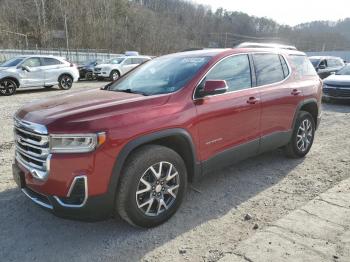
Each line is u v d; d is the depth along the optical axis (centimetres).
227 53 429
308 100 537
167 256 300
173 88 376
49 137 298
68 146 296
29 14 6194
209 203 399
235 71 430
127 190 317
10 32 5119
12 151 591
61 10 6431
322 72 1748
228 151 412
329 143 650
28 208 385
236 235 331
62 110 326
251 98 435
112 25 6769
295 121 521
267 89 464
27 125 319
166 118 340
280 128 491
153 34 7175
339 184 440
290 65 525
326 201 388
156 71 435
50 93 1512
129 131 312
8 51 3025
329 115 966
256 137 451
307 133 556
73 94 403
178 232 338
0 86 1409
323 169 508
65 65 1678
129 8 7694
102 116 309
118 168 309
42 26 5947
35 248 314
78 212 304
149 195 336
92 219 314
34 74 1527
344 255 288
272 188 441
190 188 440
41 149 306
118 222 358
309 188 439
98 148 297
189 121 360
